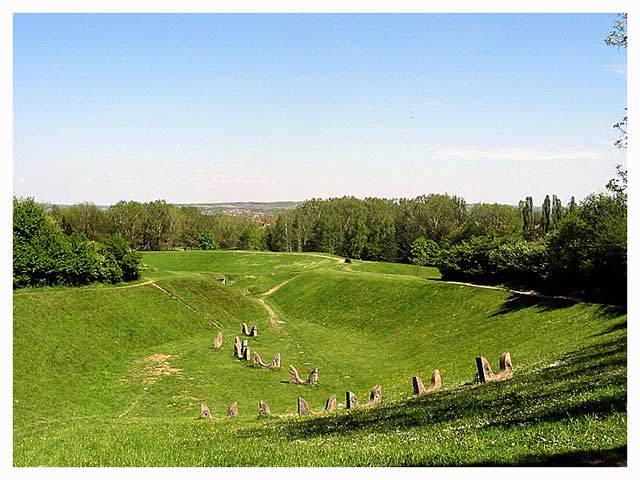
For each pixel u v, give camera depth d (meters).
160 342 63.59
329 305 83.75
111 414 38.88
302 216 197.12
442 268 80.94
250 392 43.91
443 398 24.55
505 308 56.66
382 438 17.58
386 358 54.50
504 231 87.81
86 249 73.31
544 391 19.80
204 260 145.12
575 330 40.09
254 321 79.88
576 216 56.00
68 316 59.84
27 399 39.62
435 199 181.62
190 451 19.58
